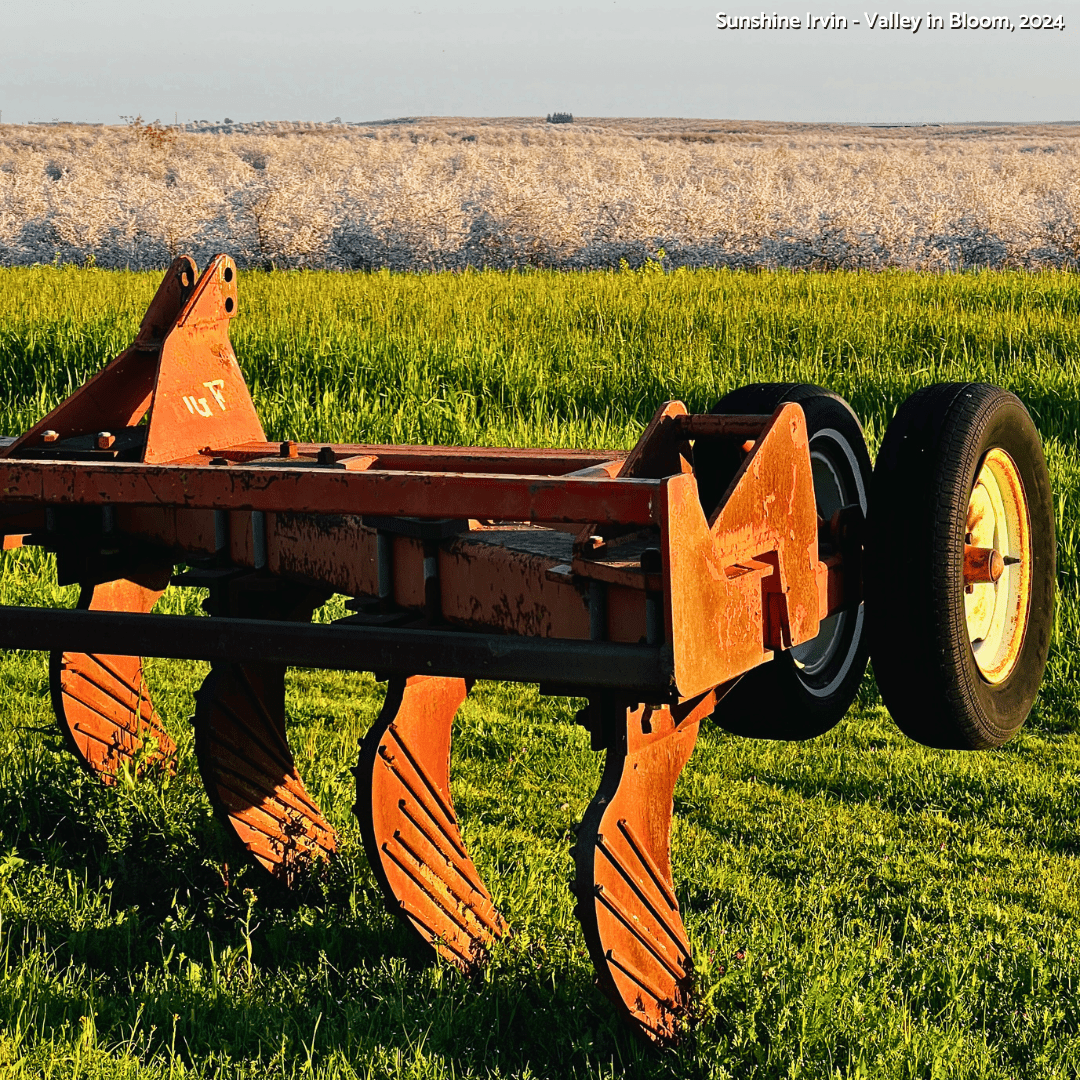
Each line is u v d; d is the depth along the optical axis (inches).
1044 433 718.5
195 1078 229.6
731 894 319.0
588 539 229.0
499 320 1039.6
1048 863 344.8
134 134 4527.6
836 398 299.7
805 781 399.5
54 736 407.8
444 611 256.2
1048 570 314.8
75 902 304.7
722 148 5083.7
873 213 1875.0
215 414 316.8
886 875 335.0
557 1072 241.6
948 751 421.4
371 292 1152.8
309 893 314.0
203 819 338.6
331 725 436.5
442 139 6653.5
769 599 239.6
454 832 288.2
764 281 1234.6
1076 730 439.5
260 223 1851.6
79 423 319.0
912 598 263.7
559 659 213.9
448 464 301.3
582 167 3058.6
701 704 251.4
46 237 1978.3
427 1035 247.6
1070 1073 244.2
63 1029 239.1
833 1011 246.8
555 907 304.3
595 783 391.9
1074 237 1765.5
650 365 884.0
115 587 349.1
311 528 276.8
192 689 462.9
